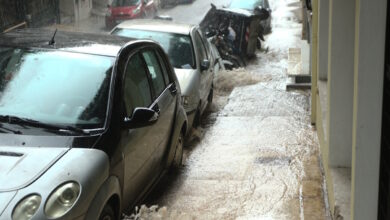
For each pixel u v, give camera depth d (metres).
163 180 6.55
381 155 3.91
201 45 10.02
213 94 11.55
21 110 4.66
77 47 5.28
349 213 4.64
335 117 5.42
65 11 25.78
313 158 7.13
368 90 3.70
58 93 4.80
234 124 8.91
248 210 5.68
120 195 4.65
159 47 6.53
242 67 14.30
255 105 10.02
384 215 3.93
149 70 5.92
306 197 5.93
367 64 3.66
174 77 6.75
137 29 9.59
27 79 4.91
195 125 8.76
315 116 8.61
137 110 4.83
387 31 3.65
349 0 5.26
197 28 10.20
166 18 15.48
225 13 15.38
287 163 7.00
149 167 5.55
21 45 5.25
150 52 6.16
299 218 5.46
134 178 5.08
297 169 6.76
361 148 3.82
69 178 3.96
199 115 8.82
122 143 4.73
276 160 7.12
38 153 4.18
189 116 8.16
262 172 6.70
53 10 25.16
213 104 10.76
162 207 5.53
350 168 5.44
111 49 5.33
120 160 4.63
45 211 3.71
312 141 7.90
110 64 5.09
